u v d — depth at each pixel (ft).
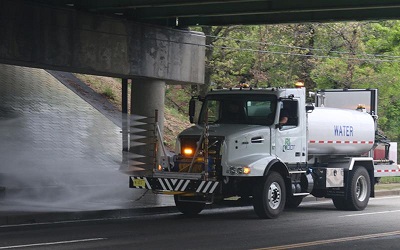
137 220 73.26
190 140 75.36
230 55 147.02
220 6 95.45
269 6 91.30
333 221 74.13
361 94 96.78
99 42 96.84
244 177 74.28
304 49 147.95
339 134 86.22
